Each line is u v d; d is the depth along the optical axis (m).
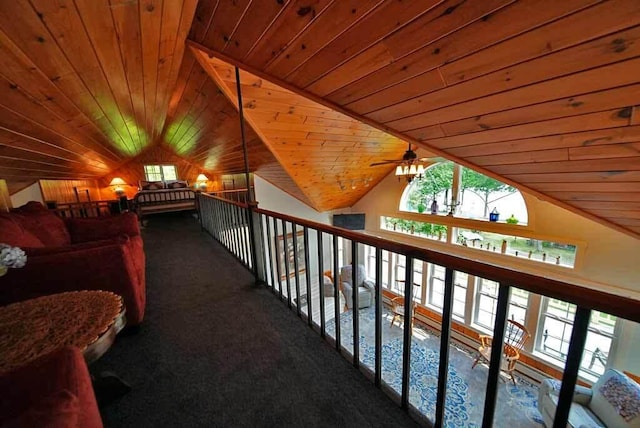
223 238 3.90
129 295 1.59
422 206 5.59
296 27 1.29
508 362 4.04
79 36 1.19
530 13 0.86
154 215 7.21
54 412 0.41
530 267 4.09
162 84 2.29
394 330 5.12
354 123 3.25
